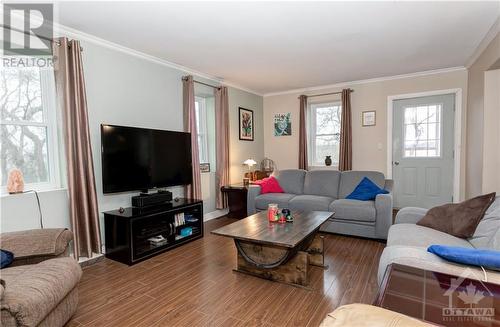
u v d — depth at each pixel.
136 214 2.83
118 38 2.97
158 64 3.67
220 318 1.85
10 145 2.44
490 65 3.11
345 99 4.96
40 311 1.36
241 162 5.34
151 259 2.89
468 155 4.06
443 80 4.35
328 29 2.82
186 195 4.00
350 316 1.03
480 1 2.32
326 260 2.78
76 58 2.65
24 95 2.52
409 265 1.38
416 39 3.11
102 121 3.02
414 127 4.65
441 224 2.23
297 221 2.70
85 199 2.71
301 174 4.44
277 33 2.90
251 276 2.46
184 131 4.01
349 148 4.96
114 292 2.20
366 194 3.64
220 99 4.62
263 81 4.92
